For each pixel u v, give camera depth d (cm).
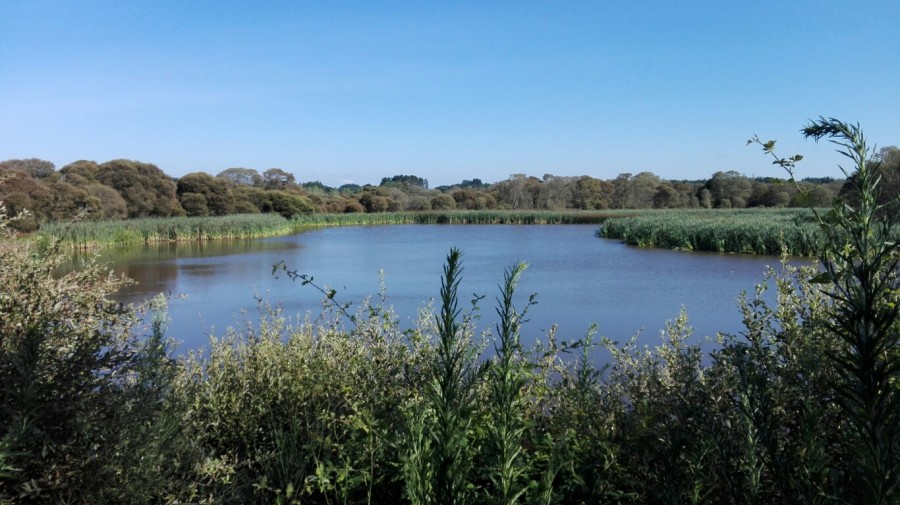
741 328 1005
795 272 375
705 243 2875
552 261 2333
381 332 394
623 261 2319
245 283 1709
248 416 358
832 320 287
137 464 256
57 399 254
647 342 901
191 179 5928
